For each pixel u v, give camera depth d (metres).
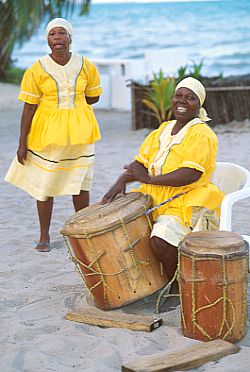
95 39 52.56
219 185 4.79
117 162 9.30
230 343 3.75
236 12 80.69
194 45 44.97
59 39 5.21
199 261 3.73
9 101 16.84
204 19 70.62
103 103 15.03
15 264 5.29
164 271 4.29
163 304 4.42
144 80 14.48
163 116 11.62
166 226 4.18
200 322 3.83
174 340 3.88
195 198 4.26
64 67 5.29
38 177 5.41
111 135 11.71
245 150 9.90
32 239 5.90
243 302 3.84
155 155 4.43
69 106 5.30
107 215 4.13
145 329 3.99
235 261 3.72
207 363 3.60
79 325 4.14
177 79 12.11
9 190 7.77
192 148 4.25
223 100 11.90
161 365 3.50
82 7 18.31
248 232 6.03
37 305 4.50
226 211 4.23
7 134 12.00
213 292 3.75
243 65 32.09
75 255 4.27
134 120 12.13
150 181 4.31
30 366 3.63
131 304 4.43
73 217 4.30
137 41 49.66
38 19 17.53
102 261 4.14
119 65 14.80
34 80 5.26
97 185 7.90
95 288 4.25
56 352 3.78
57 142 5.24
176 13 85.00
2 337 4.00
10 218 6.62
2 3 18.27
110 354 3.72
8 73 22.14
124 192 4.47
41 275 5.05
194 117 4.38
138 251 4.16
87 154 5.42
